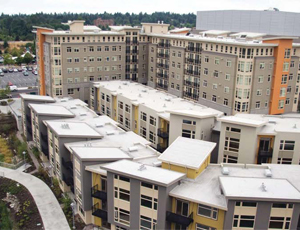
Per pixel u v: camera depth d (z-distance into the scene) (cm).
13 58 18225
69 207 4506
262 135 4600
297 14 9344
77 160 4075
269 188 3291
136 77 9462
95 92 7925
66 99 7269
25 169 5747
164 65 8712
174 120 5222
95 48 8475
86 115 6141
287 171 3969
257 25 9644
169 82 8512
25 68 16250
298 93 7144
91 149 4278
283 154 4612
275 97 6625
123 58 8994
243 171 3950
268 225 3203
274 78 6494
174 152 4031
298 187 3578
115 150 4331
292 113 6988
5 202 4803
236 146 4691
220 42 6638
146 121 6053
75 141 4719
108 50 8694
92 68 8562
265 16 9419
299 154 4584
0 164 5894
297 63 6819
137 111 6366
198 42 7369
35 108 5988
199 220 3416
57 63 8062
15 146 6575
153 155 4347
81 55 8312
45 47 8338
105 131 5269
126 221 3666
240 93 6372
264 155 4681
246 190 3228
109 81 8419
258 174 3881
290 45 6450
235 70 6394
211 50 7012
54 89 8194
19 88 12019
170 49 8288
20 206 4641
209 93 7138
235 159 4741
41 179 5400
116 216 3716
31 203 4672
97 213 3966
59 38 7944
